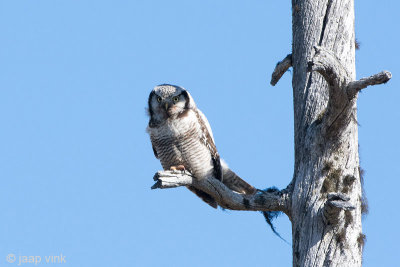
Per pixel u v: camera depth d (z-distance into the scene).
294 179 11.00
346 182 10.50
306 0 11.82
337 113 10.02
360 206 10.61
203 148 13.82
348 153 10.59
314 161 10.62
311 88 11.23
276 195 11.08
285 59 11.96
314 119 10.99
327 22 11.54
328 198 9.80
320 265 10.07
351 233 10.23
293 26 12.02
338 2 11.59
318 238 10.18
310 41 11.55
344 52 11.34
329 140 10.53
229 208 11.44
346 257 10.06
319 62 9.19
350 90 9.44
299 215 10.54
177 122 13.56
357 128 10.85
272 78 12.17
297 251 10.41
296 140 11.18
